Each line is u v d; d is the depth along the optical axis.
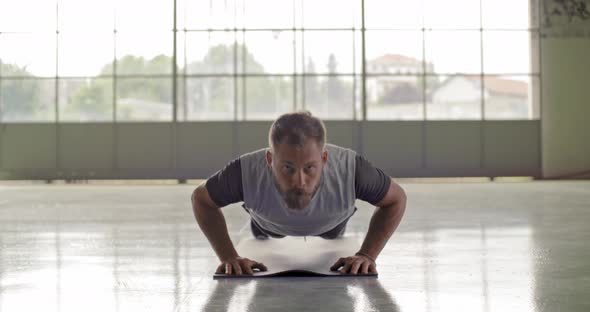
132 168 16.42
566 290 2.89
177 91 16.36
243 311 2.51
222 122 16.36
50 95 16.36
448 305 2.60
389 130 16.42
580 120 16.58
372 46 16.36
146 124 16.38
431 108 16.45
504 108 16.53
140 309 2.57
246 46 16.33
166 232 5.37
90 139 16.42
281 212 3.12
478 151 16.48
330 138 16.36
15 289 2.99
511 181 15.99
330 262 3.51
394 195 3.25
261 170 3.09
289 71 16.33
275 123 2.72
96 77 16.34
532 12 16.45
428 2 16.38
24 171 16.41
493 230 5.39
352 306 2.58
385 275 3.23
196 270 3.45
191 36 16.30
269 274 3.18
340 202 3.12
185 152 16.39
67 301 2.74
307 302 2.64
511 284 3.03
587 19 16.48
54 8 16.23
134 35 16.28
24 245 4.57
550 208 7.78
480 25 16.39
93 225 5.98
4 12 16.25
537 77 16.48
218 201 3.20
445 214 6.98
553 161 16.61
